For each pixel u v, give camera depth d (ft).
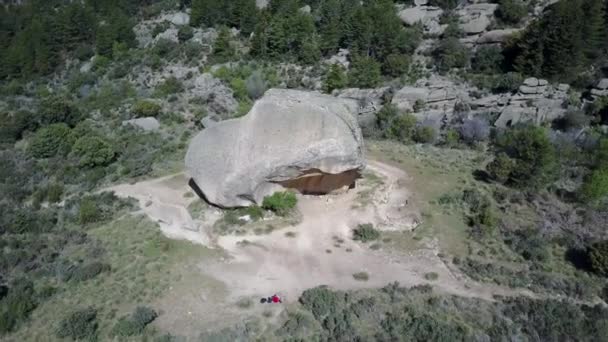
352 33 252.62
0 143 205.36
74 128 206.08
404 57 239.30
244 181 137.08
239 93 228.02
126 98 241.35
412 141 195.52
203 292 112.27
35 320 106.22
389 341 96.53
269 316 104.63
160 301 109.70
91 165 176.04
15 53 298.76
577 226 134.82
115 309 107.24
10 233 140.26
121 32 302.66
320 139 137.18
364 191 154.20
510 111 200.23
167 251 127.13
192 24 308.81
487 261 122.01
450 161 177.27
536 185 152.66
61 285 116.37
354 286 113.70
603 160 158.51
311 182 146.00
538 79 206.59
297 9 278.05
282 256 125.18
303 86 236.43
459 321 102.63
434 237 131.44
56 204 156.97
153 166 177.37
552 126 196.24
